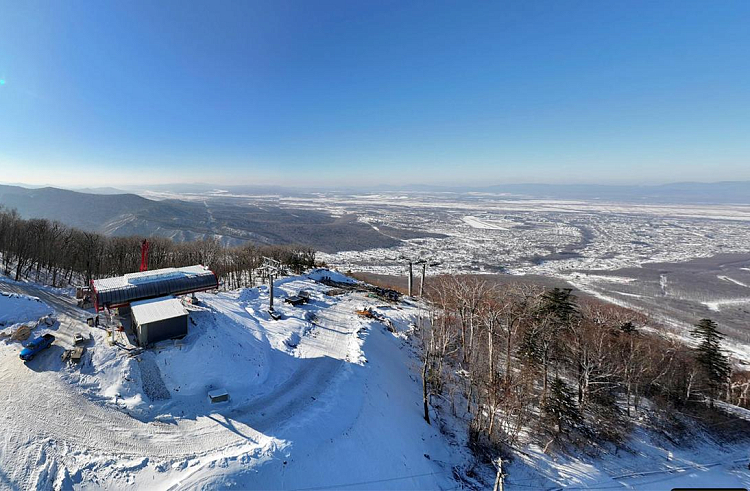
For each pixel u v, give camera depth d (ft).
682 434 146.20
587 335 176.24
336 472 83.30
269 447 81.00
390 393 123.95
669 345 195.00
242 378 110.22
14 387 90.27
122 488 69.05
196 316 129.18
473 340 164.14
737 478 127.95
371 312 196.13
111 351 106.42
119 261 236.02
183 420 90.02
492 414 122.93
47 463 71.56
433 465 102.47
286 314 175.83
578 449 129.29
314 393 109.29
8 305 126.21
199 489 68.95
